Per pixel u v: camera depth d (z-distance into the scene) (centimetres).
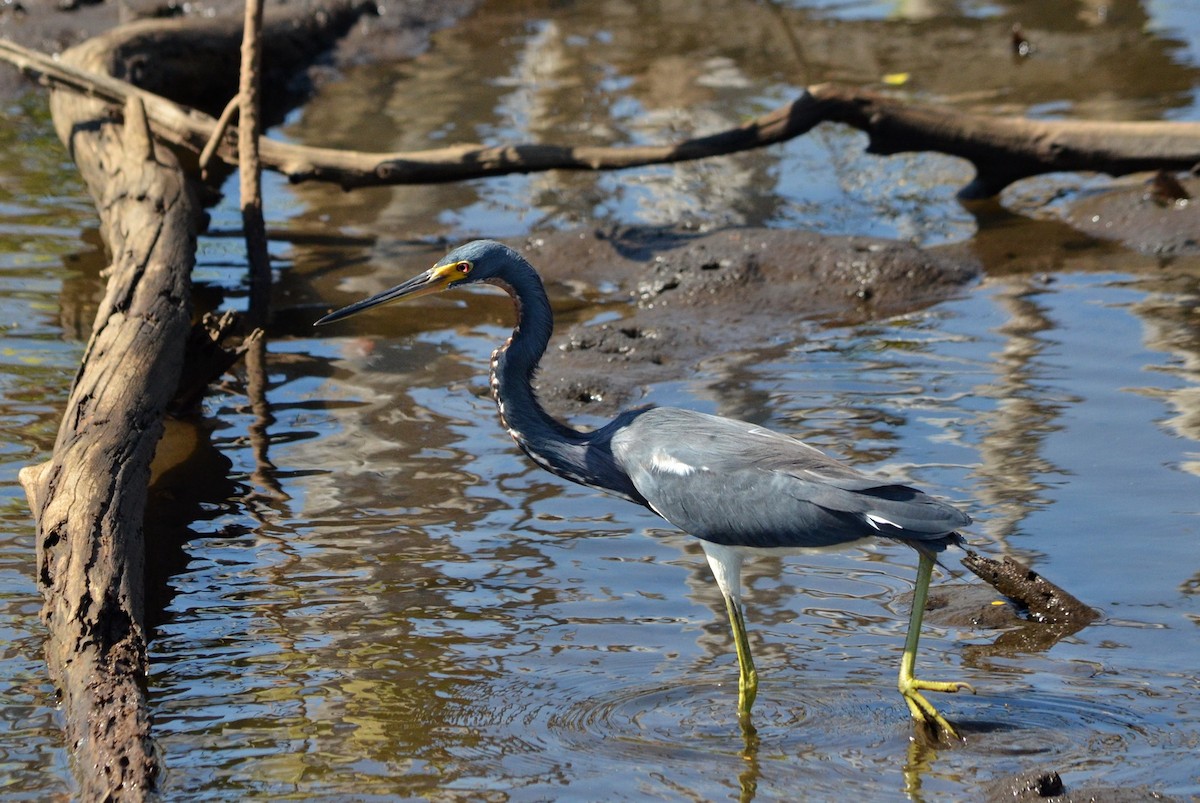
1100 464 1142
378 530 1070
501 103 2284
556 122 2164
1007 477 1123
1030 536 1030
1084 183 1977
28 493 1059
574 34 2739
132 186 1608
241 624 930
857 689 854
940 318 1512
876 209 1880
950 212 1867
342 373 1390
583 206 1892
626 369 1380
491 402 1317
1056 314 1504
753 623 941
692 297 1573
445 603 961
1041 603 933
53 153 2030
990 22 2738
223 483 1148
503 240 1759
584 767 771
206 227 1695
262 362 1417
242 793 743
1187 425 1209
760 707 834
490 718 822
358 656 892
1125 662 871
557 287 1639
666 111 2214
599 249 1709
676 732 809
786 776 758
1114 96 2205
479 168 1741
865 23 2761
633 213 1861
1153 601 941
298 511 1100
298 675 868
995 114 2130
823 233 1734
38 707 825
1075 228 1792
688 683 863
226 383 1366
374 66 2550
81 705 797
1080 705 822
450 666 880
